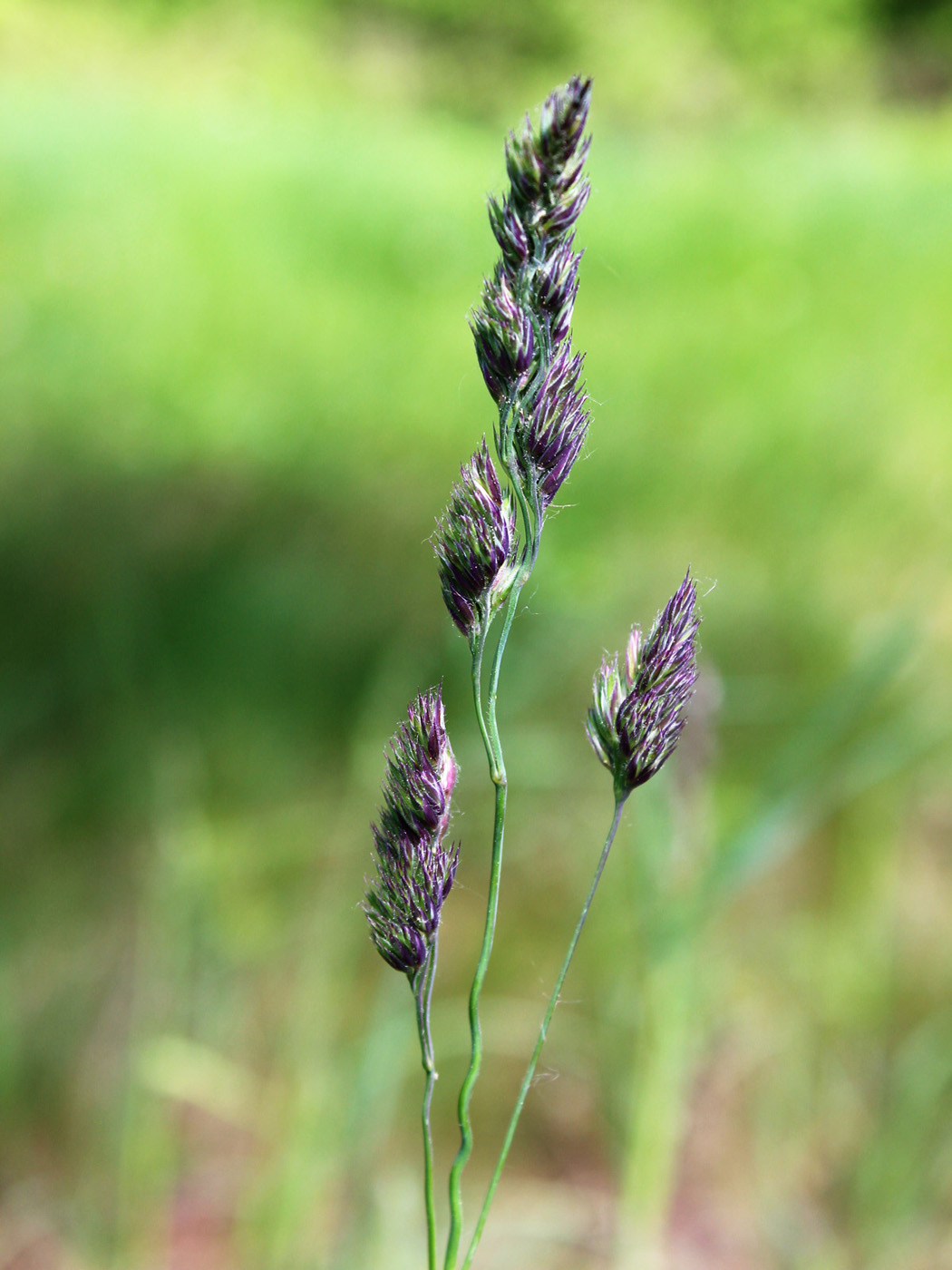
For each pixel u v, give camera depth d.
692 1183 0.70
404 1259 0.61
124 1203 0.63
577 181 0.31
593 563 0.97
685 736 0.58
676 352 1.79
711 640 1.06
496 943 0.84
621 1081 0.68
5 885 0.82
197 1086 0.65
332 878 0.80
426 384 1.73
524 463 0.32
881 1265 0.64
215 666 0.99
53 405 1.55
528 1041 0.78
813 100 5.31
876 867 0.85
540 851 0.89
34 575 1.08
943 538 1.27
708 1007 0.68
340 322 1.97
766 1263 0.65
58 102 3.79
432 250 2.36
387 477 1.42
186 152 2.99
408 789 0.32
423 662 0.99
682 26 5.35
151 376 1.67
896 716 0.93
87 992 0.75
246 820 0.84
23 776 0.90
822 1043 0.76
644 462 1.38
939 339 1.84
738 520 1.29
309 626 1.05
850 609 1.14
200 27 5.41
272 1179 0.63
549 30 5.44
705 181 2.96
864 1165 0.67
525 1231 0.64
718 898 0.57
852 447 1.44
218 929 0.71
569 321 0.32
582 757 0.94
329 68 5.43
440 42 5.65
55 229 2.27
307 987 0.70
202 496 1.31
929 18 5.42
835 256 2.26
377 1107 0.65
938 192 2.56
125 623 1.00
